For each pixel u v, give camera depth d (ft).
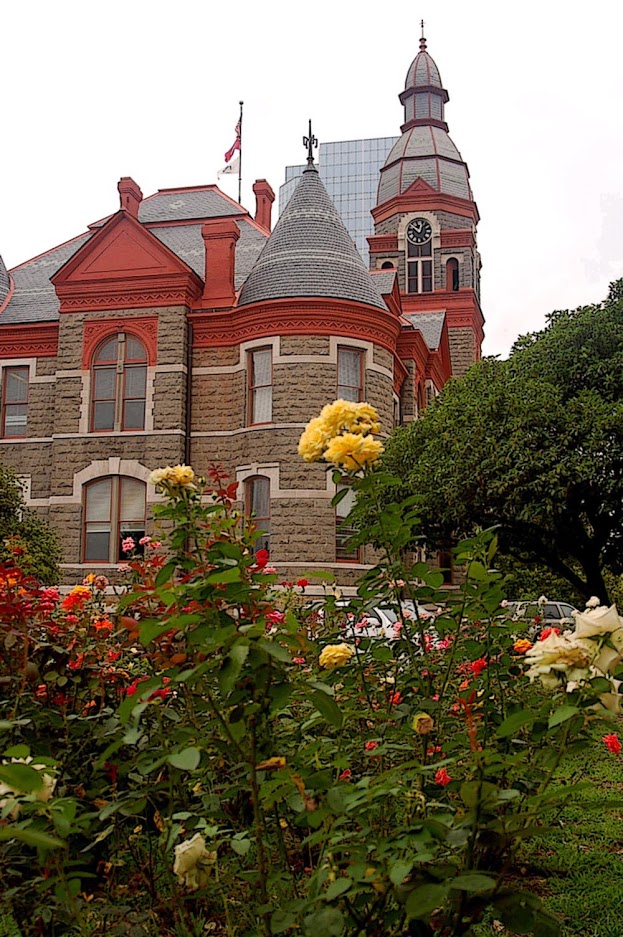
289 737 12.60
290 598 20.77
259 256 96.17
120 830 14.17
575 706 8.49
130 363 91.50
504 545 84.38
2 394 97.19
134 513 89.04
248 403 88.94
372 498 12.32
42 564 72.43
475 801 8.86
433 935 9.67
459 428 76.59
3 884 11.98
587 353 79.82
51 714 14.57
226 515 12.94
